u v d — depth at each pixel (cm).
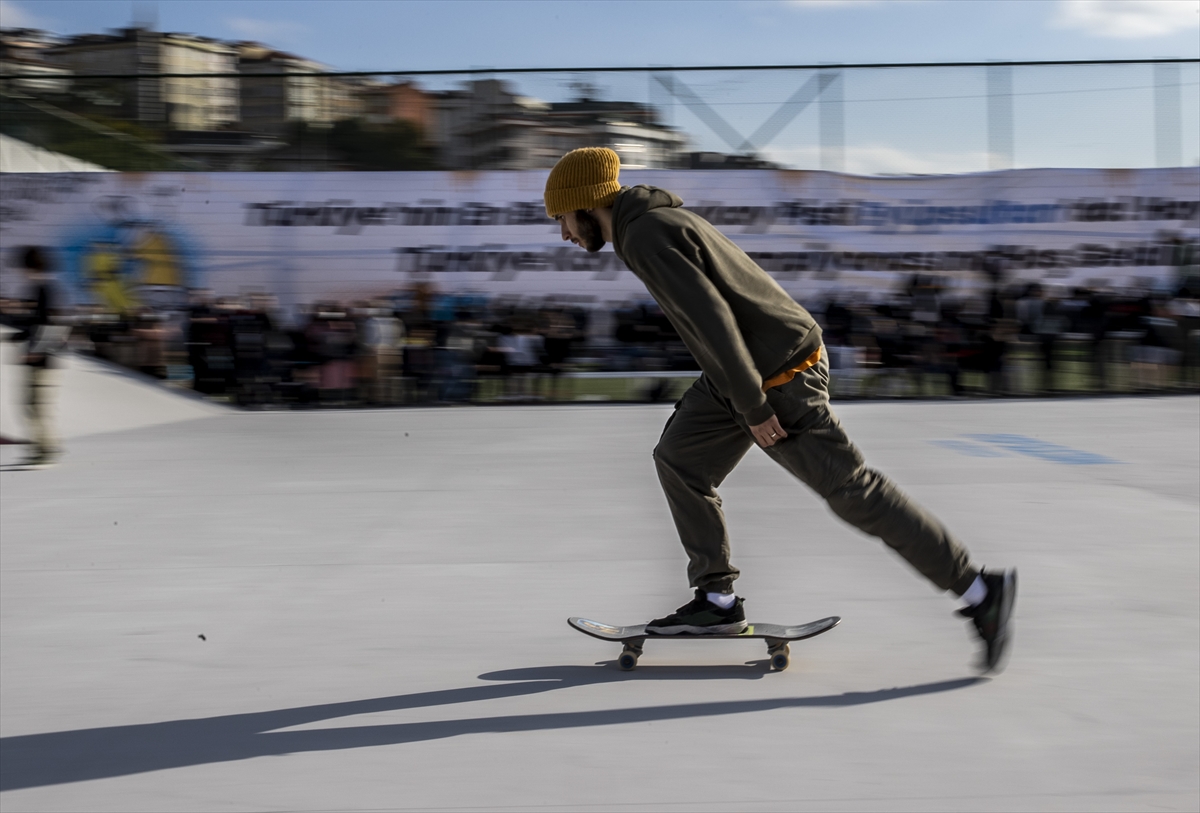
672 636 279
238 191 1673
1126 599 354
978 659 277
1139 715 245
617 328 1523
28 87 1672
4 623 348
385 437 985
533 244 1656
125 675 289
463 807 201
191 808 203
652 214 245
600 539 478
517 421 1162
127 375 1350
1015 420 1084
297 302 1683
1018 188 1639
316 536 496
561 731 239
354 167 1667
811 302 1659
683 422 267
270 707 260
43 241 1672
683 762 220
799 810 197
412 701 262
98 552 466
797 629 282
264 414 1313
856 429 984
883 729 237
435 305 1639
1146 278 1648
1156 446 820
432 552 455
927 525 256
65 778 218
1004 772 213
